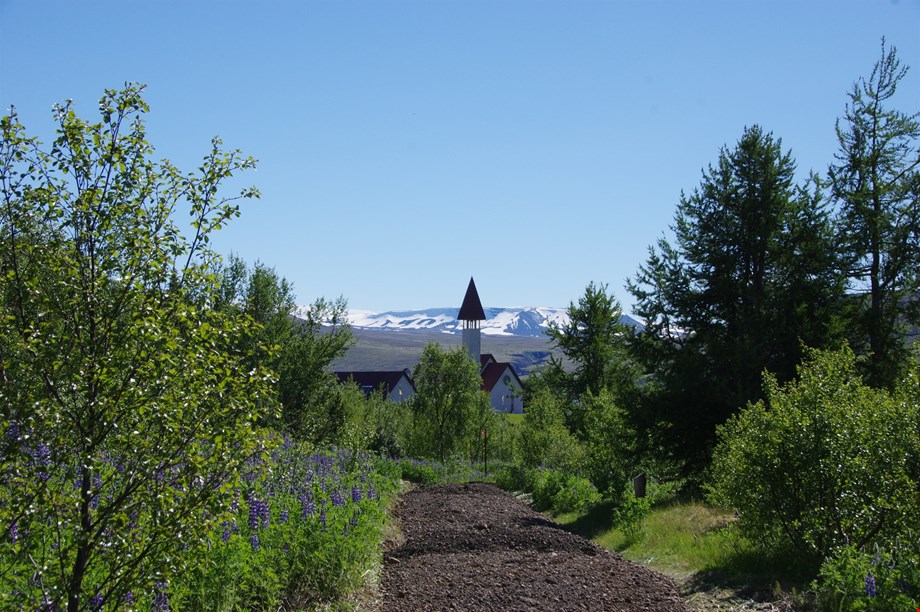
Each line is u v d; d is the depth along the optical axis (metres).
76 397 3.96
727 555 10.63
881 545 8.69
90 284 4.05
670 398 21.81
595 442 22.98
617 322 43.72
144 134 4.26
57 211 4.01
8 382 3.76
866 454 9.12
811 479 9.41
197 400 4.11
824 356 10.33
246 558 6.83
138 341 4.06
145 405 3.98
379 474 20.89
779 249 22.70
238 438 4.23
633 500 15.32
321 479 12.73
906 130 23.56
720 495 11.85
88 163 4.15
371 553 9.83
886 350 22.95
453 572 9.73
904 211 23.25
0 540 3.88
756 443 10.16
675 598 8.62
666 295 24.22
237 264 21.27
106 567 4.53
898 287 23.81
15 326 3.97
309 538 8.36
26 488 3.79
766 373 10.87
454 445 37.56
